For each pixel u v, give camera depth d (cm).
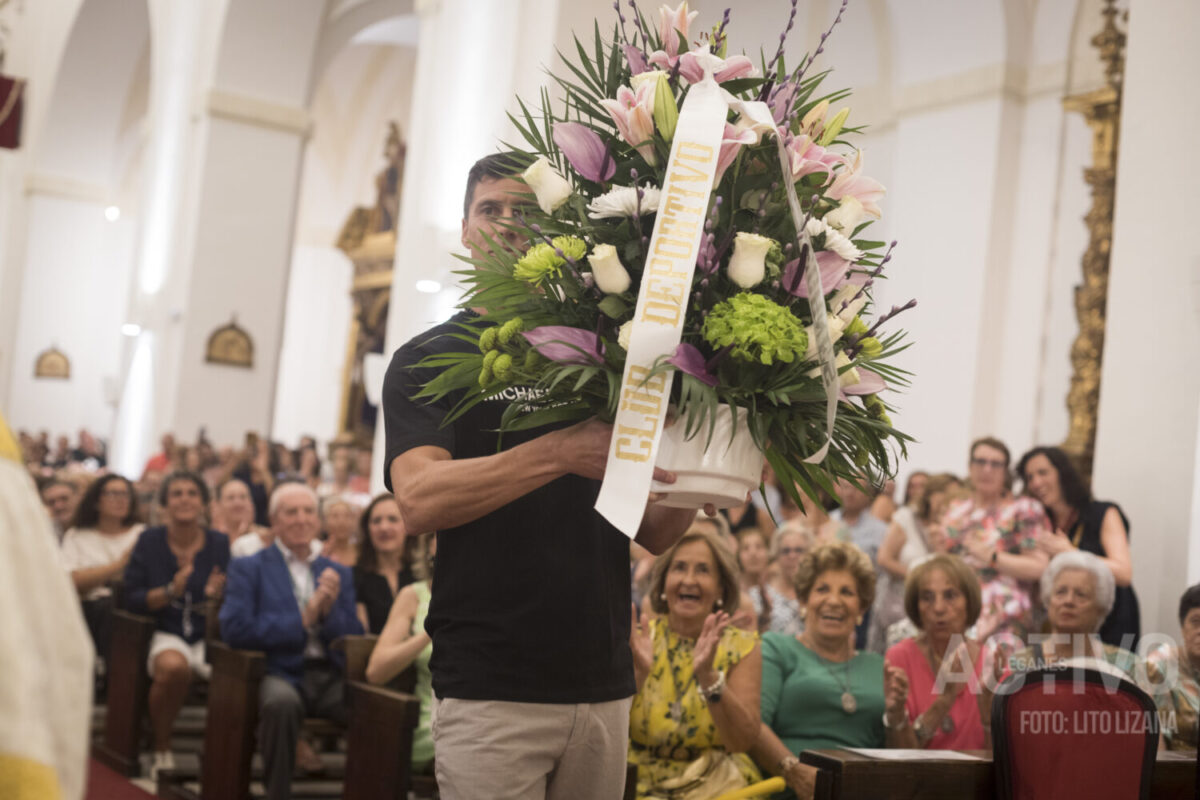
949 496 576
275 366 1392
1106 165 952
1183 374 525
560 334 179
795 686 379
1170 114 540
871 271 205
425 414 212
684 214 179
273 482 1033
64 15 1903
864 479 204
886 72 1155
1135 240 548
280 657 518
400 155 2188
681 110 185
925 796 274
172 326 1381
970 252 994
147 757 589
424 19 858
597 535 217
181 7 1482
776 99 194
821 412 187
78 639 108
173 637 606
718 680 335
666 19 202
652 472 175
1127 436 541
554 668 209
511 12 741
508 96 732
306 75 1405
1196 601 352
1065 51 985
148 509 814
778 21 958
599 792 219
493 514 213
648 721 355
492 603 211
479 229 210
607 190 194
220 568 625
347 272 2516
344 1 1761
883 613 572
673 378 181
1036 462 525
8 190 1989
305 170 2469
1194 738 331
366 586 557
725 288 185
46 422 1986
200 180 1355
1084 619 380
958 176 1007
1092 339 948
